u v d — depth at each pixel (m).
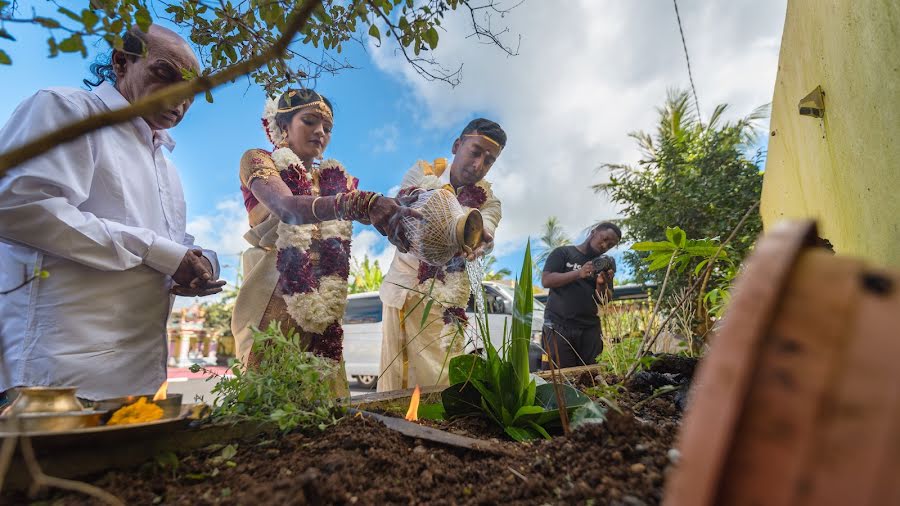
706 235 6.29
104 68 1.74
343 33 1.40
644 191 7.23
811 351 0.38
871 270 0.40
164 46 1.61
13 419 0.81
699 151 7.27
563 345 3.29
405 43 1.29
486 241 2.05
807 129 2.31
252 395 1.20
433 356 2.30
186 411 1.05
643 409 1.49
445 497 0.88
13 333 1.46
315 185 1.98
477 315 1.80
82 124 0.56
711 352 0.42
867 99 1.52
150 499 0.84
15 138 1.42
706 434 0.38
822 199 2.23
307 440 1.11
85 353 1.48
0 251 1.53
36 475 0.71
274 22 1.29
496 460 1.02
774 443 0.37
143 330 1.63
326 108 1.97
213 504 0.79
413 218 1.71
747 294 0.42
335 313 1.84
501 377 1.43
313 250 1.87
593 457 0.95
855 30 1.55
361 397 1.67
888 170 1.42
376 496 0.85
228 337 14.38
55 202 1.38
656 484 0.82
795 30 2.37
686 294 2.05
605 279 3.17
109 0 0.94
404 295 2.36
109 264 1.49
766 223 3.76
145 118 1.74
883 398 0.35
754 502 0.36
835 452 0.35
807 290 0.40
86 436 0.83
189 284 1.66
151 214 1.76
